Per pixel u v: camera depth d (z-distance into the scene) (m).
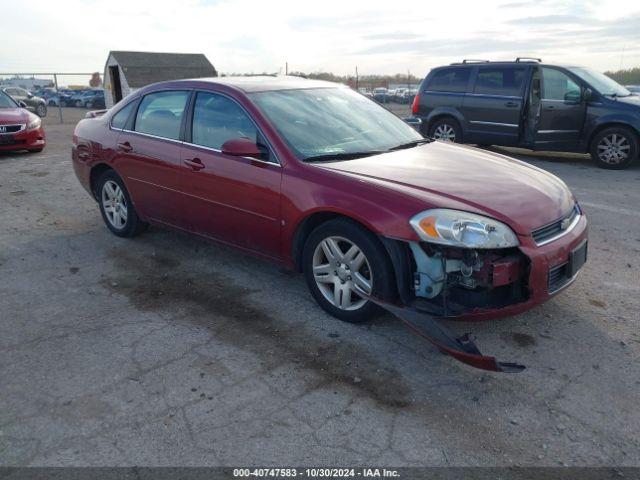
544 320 3.88
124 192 5.43
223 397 3.04
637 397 3.03
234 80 4.76
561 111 9.84
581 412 2.91
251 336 3.69
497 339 3.63
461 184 3.62
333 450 2.64
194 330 3.78
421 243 3.31
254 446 2.66
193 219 4.69
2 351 3.52
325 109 4.60
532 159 10.80
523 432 2.76
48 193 7.73
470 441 2.70
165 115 4.90
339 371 3.28
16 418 2.88
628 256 5.14
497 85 10.44
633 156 9.38
